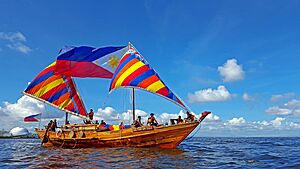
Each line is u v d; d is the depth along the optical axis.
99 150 25.97
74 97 37.88
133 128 27.48
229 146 37.66
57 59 34.78
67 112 37.25
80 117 37.47
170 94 28.33
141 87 29.73
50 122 34.78
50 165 16.89
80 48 35.75
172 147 26.86
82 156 21.38
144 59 31.39
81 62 36.22
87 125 29.98
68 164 17.16
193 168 15.37
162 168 15.28
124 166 15.98
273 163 17.66
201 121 26.09
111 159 19.09
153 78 29.66
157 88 28.95
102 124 29.81
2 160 20.22
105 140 28.55
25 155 23.91
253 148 33.41
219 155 22.88
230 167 15.94
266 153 25.38
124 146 27.88
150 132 26.86
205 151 26.84
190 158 19.81
